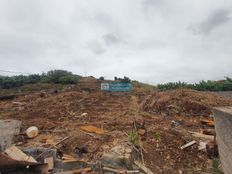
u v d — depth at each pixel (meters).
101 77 40.25
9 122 9.91
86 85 31.39
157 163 7.84
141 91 25.27
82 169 7.21
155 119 12.84
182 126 11.66
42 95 22.30
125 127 11.05
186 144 8.83
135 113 14.62
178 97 16.33
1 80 33.28
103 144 8.83
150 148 8.73
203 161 7.90
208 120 12.57
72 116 14.02
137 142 8.95
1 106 18.19
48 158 7.50
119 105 17.45
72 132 10.38
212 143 8.66
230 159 5.80
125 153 7.68
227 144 5.98
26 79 36.41
